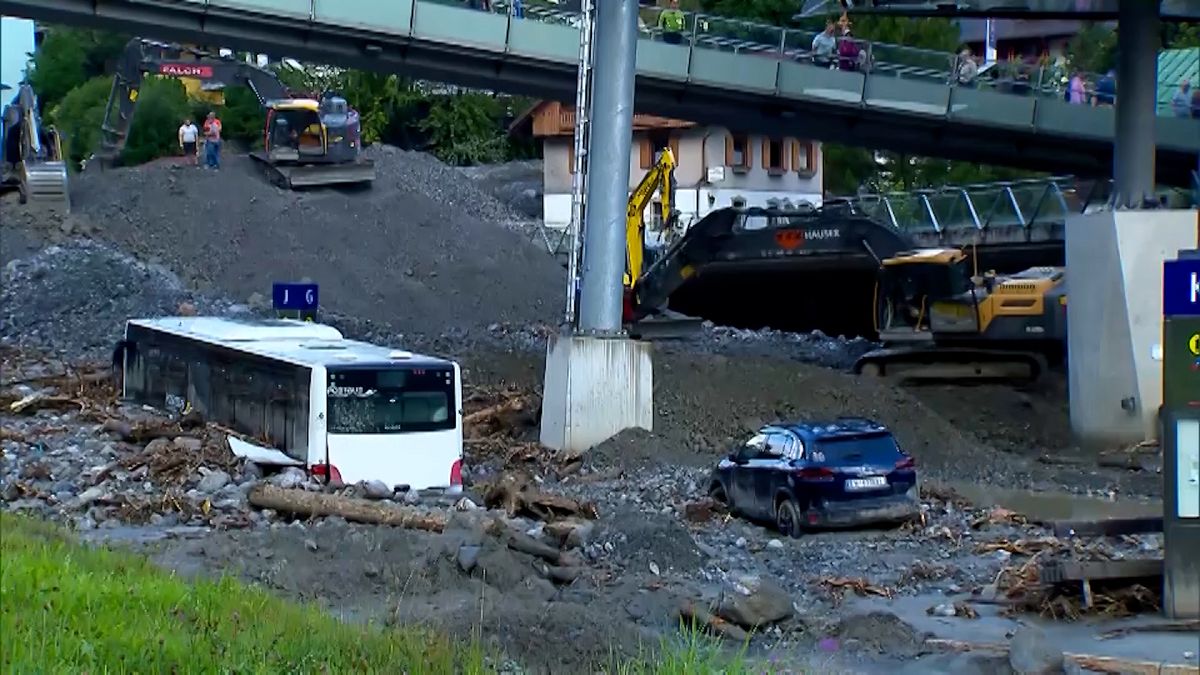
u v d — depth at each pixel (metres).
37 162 138.25
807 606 44.22
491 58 93.69
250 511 60.25
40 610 32.22
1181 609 39.75
